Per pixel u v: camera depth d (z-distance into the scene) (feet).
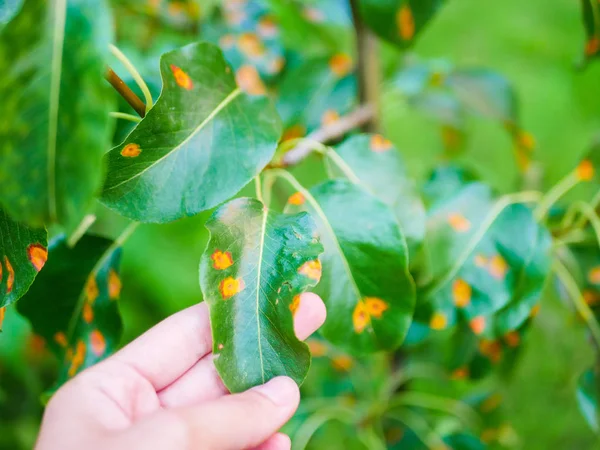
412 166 2.32
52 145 0.60
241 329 0.76
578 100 2.77
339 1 1.34
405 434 1.43
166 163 0.77
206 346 0.91
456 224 0.97
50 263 0.92
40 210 0.60
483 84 1.28
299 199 0.87
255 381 0.76
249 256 0.78
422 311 0.96
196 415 0.76
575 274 1.07
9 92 0.60
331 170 0.94
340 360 1.49
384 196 0.92
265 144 0.80
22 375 1.60
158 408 0.88
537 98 2.77
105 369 0.87
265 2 1.27
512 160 2.55
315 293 0.85
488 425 1.46
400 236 0.84
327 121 1.22
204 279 0.76
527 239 0.96
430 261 0.96
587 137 2.60
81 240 0.93
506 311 0.97
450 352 1.14
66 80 0.60
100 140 0.60
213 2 1.41
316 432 1.53
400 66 1.46
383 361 1.59
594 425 1.06
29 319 0.93
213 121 0.79
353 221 0.85
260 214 0.81
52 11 0.61
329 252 0.85
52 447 0.80
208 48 0.80
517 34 3.01
